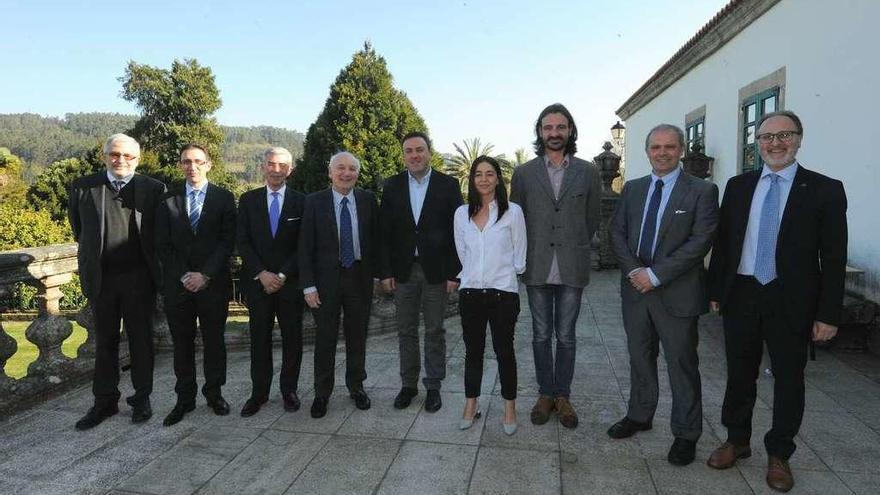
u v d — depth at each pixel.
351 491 2.40
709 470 2.58
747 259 2.52
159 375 4.13
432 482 2.47
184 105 26.06
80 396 3.65
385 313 5.33
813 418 3.19
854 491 2.38
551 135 3.02
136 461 2.71
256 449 2.83
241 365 4.36
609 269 9.90
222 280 3.31
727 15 7.66
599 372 4.13
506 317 2.96
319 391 3.30
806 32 5.91
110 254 3.09
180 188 3.25
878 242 4.62
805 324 2.37
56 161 18.94
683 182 2.71
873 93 4.69
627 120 16.05
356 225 3.35
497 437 2.96
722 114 8.57
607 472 2.56
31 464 2.68
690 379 2.67
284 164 3.30
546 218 3.09
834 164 5.32
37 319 3.66
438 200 3.35
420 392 3.69
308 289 3.22
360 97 9.65
